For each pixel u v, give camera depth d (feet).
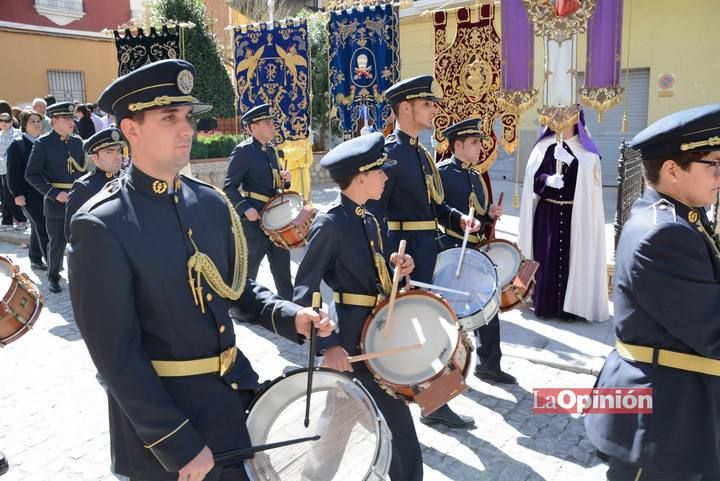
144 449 6.54
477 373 15.19
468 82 21.20
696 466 6.79
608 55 18.16
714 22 37.99
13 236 32.48
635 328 7.16
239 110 28.30
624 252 7.20
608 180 44.42
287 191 20.36
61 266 23.12
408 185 13.50
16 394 14.76
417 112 13.43
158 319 6.51
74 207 16.37
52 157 22.38
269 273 25.89
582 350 16.43
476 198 15.47
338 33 24.44
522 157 45.93
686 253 6.65
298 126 27.81
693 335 6.60
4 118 34.09
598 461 11.58
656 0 39.50
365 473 6.66
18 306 11.27
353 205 9.64
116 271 6.13
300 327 7.23
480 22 20.77
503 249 14.39
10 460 11.94
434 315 9.18
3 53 59.31
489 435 12.59
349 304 9.62
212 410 6.73
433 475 11.25
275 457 6.96
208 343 6.81
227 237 7.41
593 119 44.11
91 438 12.73
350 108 24.64
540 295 18.92
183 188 7.18
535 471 11.31
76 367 16.37
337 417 7.27
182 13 49.47
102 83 67.62
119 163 16.75
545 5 18.15
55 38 63.05
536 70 30.94
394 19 23.59
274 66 27.58
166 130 6.49
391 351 8.18
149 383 6.07
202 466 6.05
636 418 7.06
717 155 6.82
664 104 40.52
